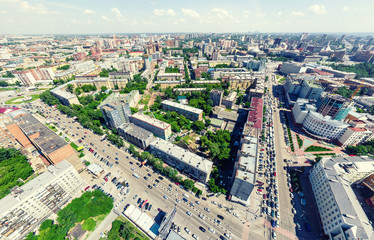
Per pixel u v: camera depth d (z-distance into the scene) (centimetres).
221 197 14238
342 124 18975
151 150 18375
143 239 11494
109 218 12775
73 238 11494
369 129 18600
